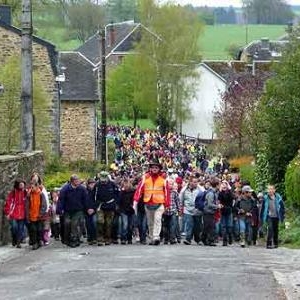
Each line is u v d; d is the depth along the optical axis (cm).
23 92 3675
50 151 6756
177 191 3669
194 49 13350
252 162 7312
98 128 10125
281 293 1892
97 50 16125
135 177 3650
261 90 8662
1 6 7181
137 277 2152
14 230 3194
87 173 6806
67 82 8169
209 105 13600
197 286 1997
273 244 3538
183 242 3669
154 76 13200
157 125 13450
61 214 3331
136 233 3825
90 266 2434
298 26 5781
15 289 1995
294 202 4425
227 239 3678
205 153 9975
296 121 4991
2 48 6644
